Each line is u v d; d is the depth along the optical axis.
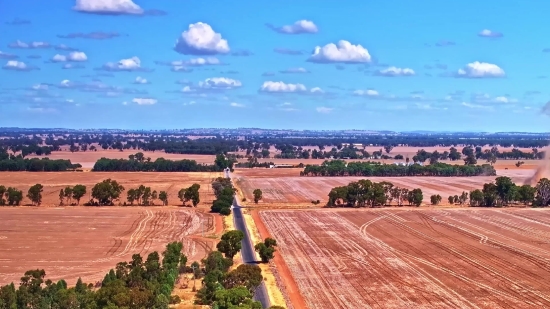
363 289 157.88
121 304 119.31
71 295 127.69
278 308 121.56
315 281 164.62
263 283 159.38
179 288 153.50
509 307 145.00
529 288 160.62
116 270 155.00
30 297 130.62
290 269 176.62
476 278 169.50
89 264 178.50
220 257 163.12
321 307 143.25
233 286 142.88
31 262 180.62
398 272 174.75
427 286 161.12
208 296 140.25
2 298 129.12
